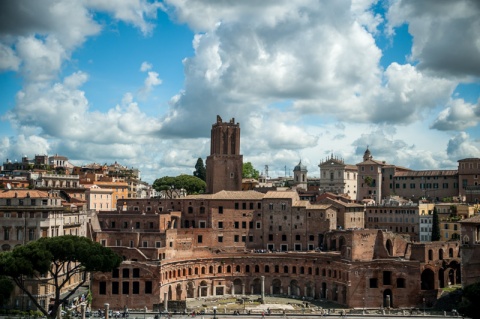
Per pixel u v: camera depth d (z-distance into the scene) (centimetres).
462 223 17400
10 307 15775
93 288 17775
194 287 19825
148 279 17900
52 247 13612
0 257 13388
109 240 19638
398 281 18562
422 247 18988
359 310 17212
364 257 18988
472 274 17038
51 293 16175
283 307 18062
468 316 13562
